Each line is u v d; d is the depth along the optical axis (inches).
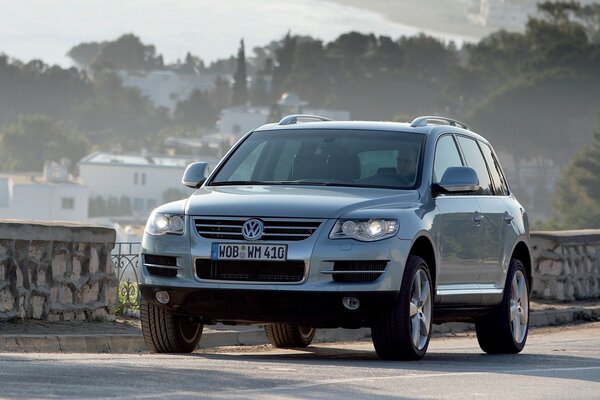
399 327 767.7
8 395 536.1
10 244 1008.9
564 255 1617.9
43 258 1043.9
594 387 650.8
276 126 879.7
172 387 577.9
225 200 778.8
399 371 687.1
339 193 792.3
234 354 861.2
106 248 1101.7
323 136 858.1
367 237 757.3
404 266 767.7
